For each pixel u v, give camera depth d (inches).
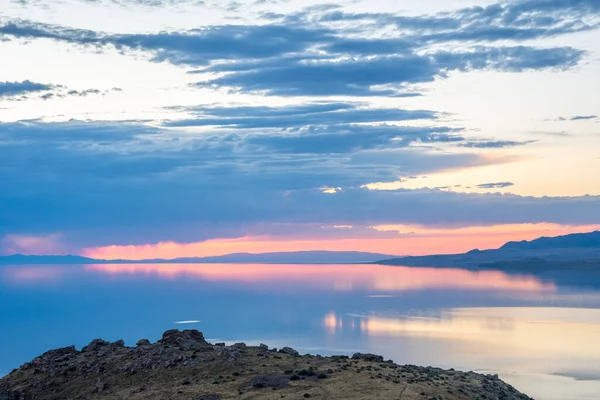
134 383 4298.7
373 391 3659.0
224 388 3892.7
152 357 4626.0
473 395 3909.9
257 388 3833.7
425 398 3531.0
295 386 3814.0
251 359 4522.6
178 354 4611.2
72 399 4247.0
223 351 4598.9
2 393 4505.4
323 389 3720.5
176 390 3969.0
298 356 4776.1
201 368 4350.4
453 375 4562.0
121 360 4736.7
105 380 4443.9
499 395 4190.5
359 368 4252.0
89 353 5044.3
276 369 4247.0
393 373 4212.6
